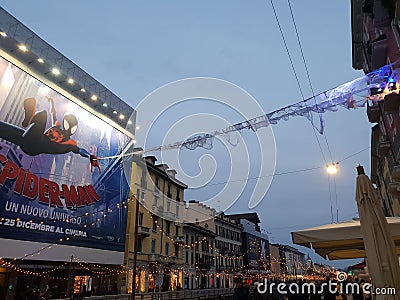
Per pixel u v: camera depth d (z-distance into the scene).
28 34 23.80
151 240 33.00
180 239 37.69
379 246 4.41
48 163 23.53
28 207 21.62
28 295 19.44
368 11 12.69
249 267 57.03
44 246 22.20
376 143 21.00
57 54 25.84
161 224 35.09
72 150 25.69
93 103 28.84
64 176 24.69
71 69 26.80
